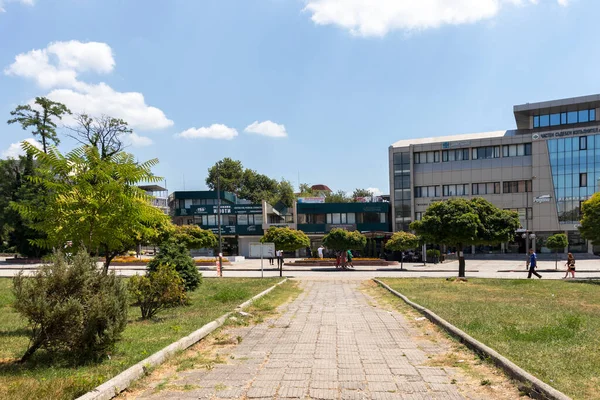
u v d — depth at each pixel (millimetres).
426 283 21422
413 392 5184
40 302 6156
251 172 92875
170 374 5992
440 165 61812
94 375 5500
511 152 58906
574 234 56750
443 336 8609
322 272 35156
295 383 5562
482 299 14320
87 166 11320
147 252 62500
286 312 12359
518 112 59000
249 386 5441
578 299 14586
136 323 10359
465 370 6129
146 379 5754
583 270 36969
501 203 59031
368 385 5473
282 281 23281
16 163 51688
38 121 48719
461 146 60500
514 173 58531
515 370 5594
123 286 6996
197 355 7102
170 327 9258
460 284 20562
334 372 6082
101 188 11078
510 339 7617
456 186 61125
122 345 7410
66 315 6203
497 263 47250
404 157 62938
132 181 11664
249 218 62531
